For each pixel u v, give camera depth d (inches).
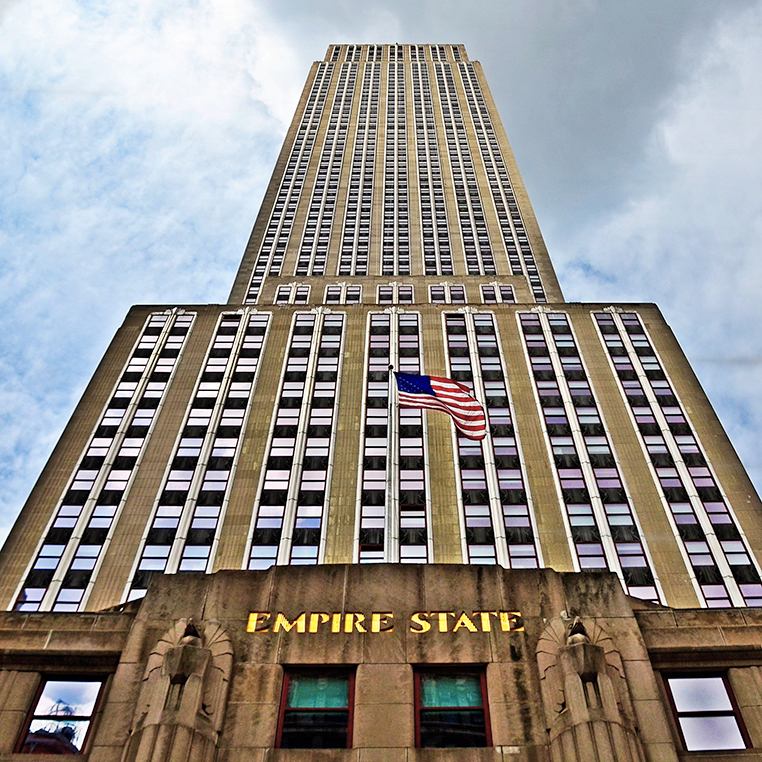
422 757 742.5
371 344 2711.6
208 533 2038.6
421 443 2293.3
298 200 4618.6
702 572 1927.9
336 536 2021.4
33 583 1900.8
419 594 885.8
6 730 767.1
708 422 2370.8
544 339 2728.8
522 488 2154.3
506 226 4399.6
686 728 773.3
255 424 2375.7
